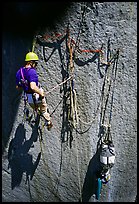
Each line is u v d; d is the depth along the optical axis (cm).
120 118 683
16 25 631
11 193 788
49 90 668
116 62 633
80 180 751
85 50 626
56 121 693
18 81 601
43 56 643
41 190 778
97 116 680
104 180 719
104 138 698
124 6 588
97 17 599
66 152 721
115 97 663
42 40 630
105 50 623
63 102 672
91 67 639
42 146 722
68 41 622
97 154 714
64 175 750
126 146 711
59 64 644
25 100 679
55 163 737
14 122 710
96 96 663
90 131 695
